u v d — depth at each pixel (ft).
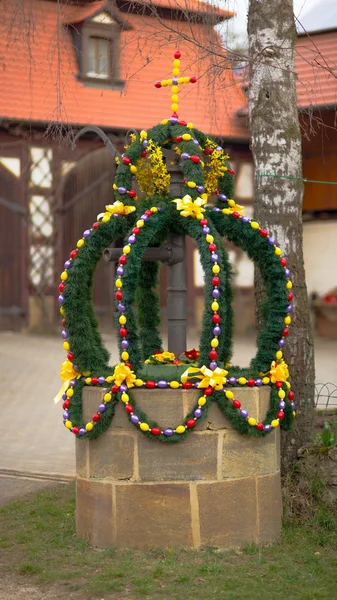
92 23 46.21
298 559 15.76
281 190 19.19
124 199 17.11
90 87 51.44
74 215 60.23
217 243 16.16
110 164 58.23
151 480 15.88
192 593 14.06
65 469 23.90
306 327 19.20
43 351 50.57
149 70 33.01
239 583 14.47
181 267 17.40
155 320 19.08
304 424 19.01
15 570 15.56
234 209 17.30
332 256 64.34
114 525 16.05
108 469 16.11
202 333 15.85
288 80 19.43
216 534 15.93
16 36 22.52
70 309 16.62
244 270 63.21
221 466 15.98
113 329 60.34
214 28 20.80
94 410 16.33
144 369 16.29
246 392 16.15
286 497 17.93
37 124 50.93
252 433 16.02
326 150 60.80
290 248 19.15
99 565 15.47
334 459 17.95
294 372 19.02
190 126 17.03
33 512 19.33
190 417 15.62
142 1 20.47
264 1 19.47
